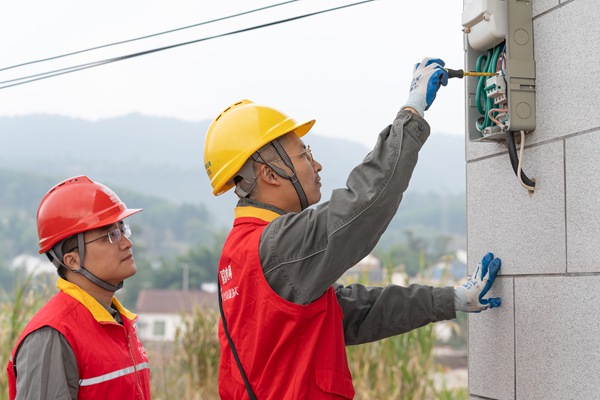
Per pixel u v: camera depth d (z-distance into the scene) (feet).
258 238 7.79
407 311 9.18
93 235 9.54
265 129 8.32
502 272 9.12
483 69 9.00
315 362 7.69
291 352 7.70
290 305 7.57
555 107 8.18
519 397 8.76
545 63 8.34
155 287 228.22
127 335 9.68
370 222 7.30
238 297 7.91
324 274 7.45
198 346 22.58
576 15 7.86
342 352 7.94
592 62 7.63
